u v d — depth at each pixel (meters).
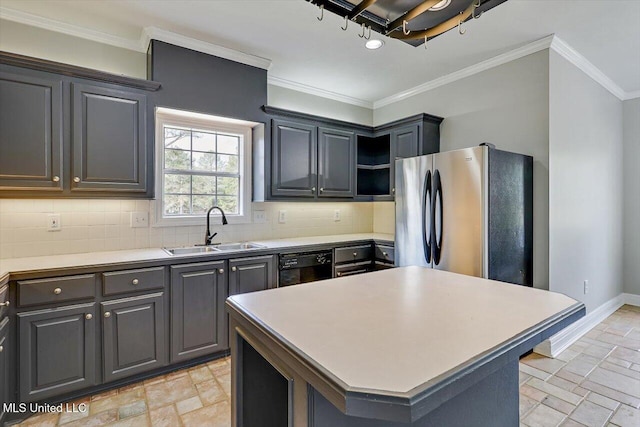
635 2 2.23
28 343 1.93
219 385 2.28
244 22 2.47
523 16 2.39
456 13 1.38
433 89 3.63
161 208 2.88
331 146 3.59
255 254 2.77
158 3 2.23
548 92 2.73
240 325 1.27
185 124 2.97
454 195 2.67
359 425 0.96
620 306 3.97
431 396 0.71
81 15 2.37
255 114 3.06
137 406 2.05
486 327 1.05
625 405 2.07
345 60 3.11
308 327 1.06
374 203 4.41
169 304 2.39
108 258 2.31
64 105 2.21
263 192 3.15
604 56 3.05
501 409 1.38
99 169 2.32
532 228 2.84
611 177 3.78
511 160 2.64
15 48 2.34
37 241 2.39
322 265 3.20
